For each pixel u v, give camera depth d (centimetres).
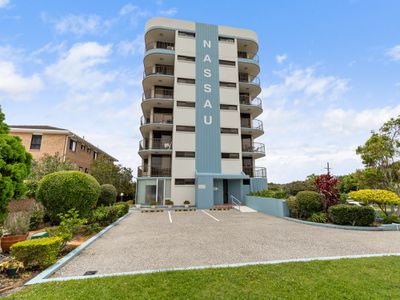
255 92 2900
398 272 459
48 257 495
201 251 658
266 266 499
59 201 895
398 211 1234
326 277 435
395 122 1429
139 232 963
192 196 2227
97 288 385
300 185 1984
